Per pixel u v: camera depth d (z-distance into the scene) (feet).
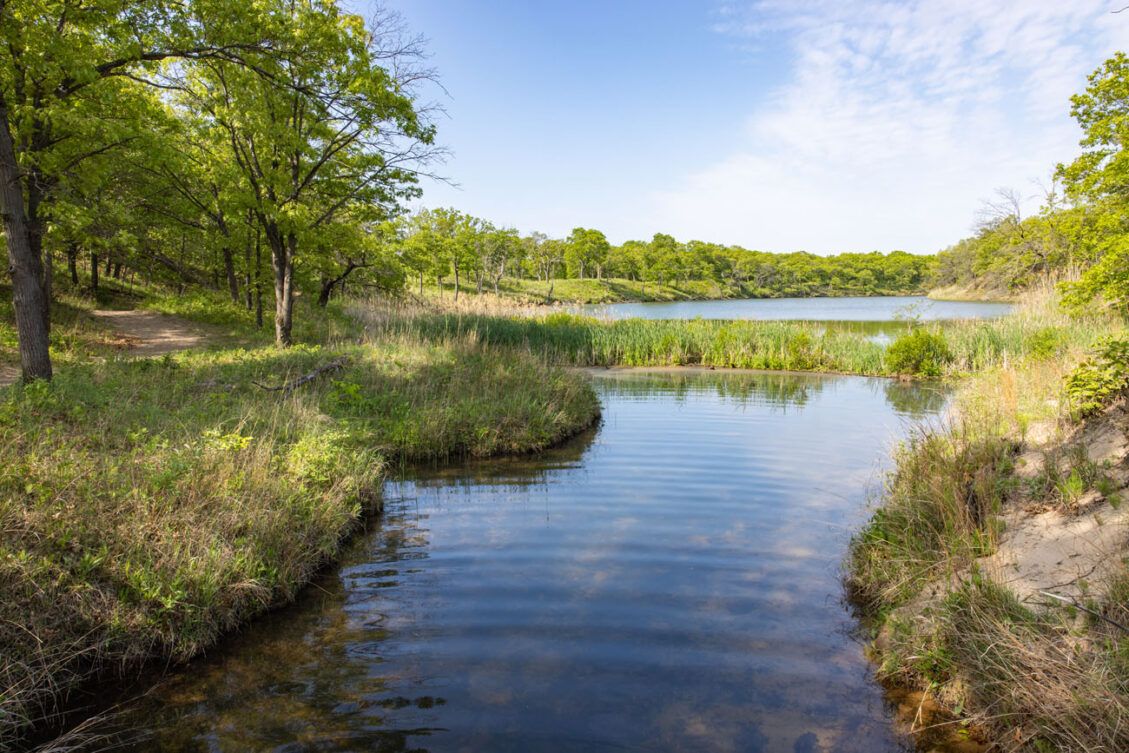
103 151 42.70
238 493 20.68
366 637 15.67
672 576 18.84
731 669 13.97
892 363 68.64
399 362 47.73
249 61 41.14
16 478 17.76
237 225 72.49
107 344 58.18
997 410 28.45
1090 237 55.01
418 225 187.52
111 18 37.47
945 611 13.96
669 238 429.38
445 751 11.35
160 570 16.17
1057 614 12.77
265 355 49.83
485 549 21.20
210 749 11.69
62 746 11.76
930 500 19.71
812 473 30.09
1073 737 10.31
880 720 12.30
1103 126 51.34
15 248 30.55
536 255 353.10
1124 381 23.25
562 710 12.53
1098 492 17.75
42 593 14.32
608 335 83.20
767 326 85.81
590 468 31.63
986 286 207.72
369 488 25.93
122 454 22.48
